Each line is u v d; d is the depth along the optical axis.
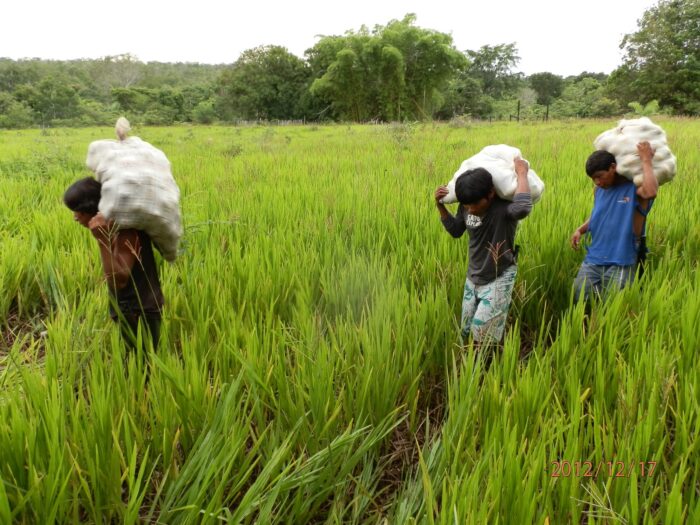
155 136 22.80
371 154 12.34
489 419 2.57
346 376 2.90
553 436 2.28
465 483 1.99
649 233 4.98
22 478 2.22
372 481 2.61
